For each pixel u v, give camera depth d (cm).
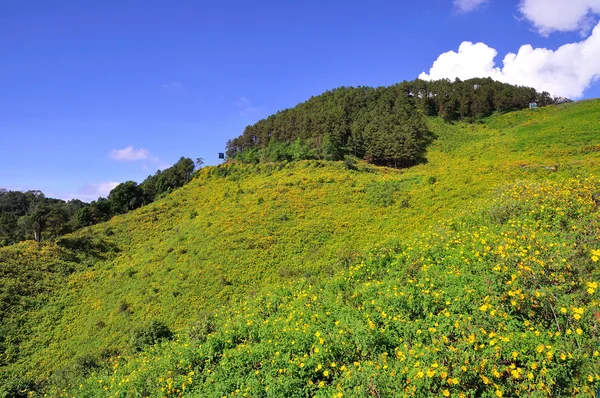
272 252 3212
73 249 4372
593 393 517
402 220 3216
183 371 1055
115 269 3981
